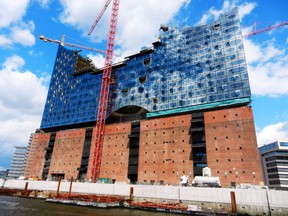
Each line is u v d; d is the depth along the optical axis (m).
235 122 57.28
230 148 55.22
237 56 65.12
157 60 80.94
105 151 76.44
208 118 61.66
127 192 56.09
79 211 41.81
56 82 113.75
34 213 38.00
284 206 39.31
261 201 41.12
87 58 116.38
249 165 51.50
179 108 68.88
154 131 69.12
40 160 92.88
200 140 60.12
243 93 60.12
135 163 68.12
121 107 81.88
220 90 64.00
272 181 108.44
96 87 94.81
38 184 73.75
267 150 115.38
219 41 70.31
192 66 72.06
